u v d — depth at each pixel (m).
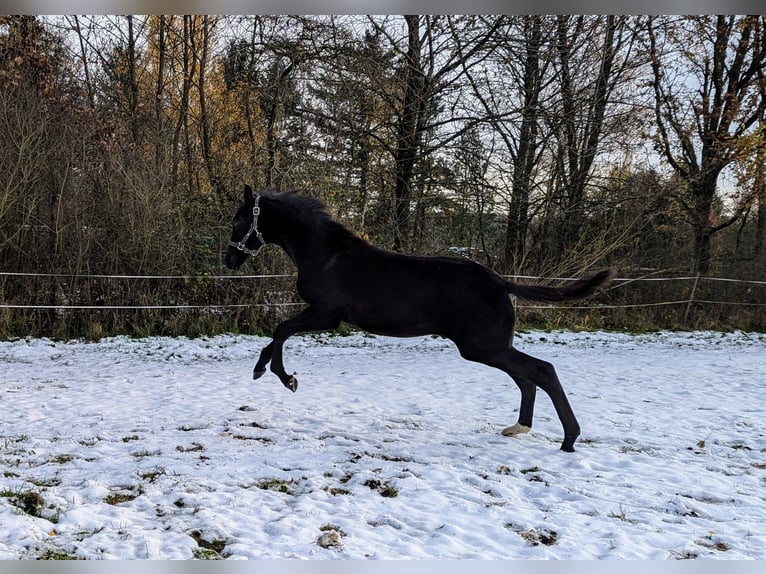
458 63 16.14
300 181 15.35
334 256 5.89
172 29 16.83
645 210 16.98
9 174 12.39
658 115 18.61
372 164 16.97
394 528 3.88
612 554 3.55
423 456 5.42
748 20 17.95
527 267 16.73
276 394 8.02
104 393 7.92
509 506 4.29
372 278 5.73
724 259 18.58
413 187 16.91
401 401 7.79
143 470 4.75
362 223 15.88
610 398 8.26
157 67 17.92
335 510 4.10
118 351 11.59
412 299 5.62
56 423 6.20
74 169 13.17
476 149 16.59
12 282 12.64
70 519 3.75
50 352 11.21
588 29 16.03
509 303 5.64
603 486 4.77
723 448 5.98
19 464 4.81
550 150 16.73
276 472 4.83
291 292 14.48
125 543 3.47
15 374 9.20
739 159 18.12
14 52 14.29
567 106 16.42
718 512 4.30
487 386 8.96
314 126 16.30
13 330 12.39
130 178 13.34
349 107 16.06
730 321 17.12
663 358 12.23
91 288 13.04
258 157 15.57
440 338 14.20
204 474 4.71
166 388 8.34
